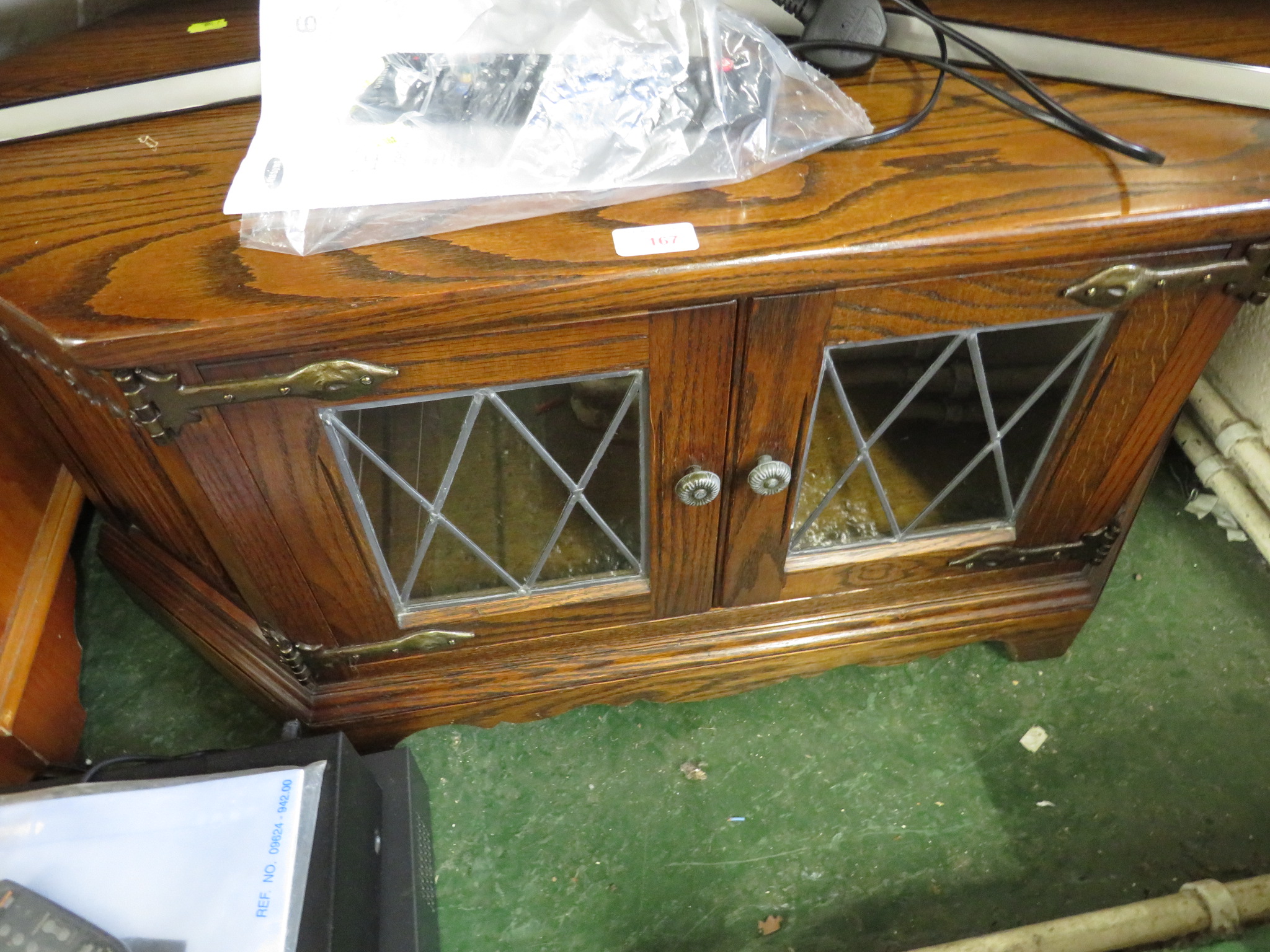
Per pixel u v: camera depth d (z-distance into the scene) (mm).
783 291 566
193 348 518
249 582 728
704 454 683
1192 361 686
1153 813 872
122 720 954
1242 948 769
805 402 657
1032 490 792
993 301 610
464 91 589
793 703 960
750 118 617
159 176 624
